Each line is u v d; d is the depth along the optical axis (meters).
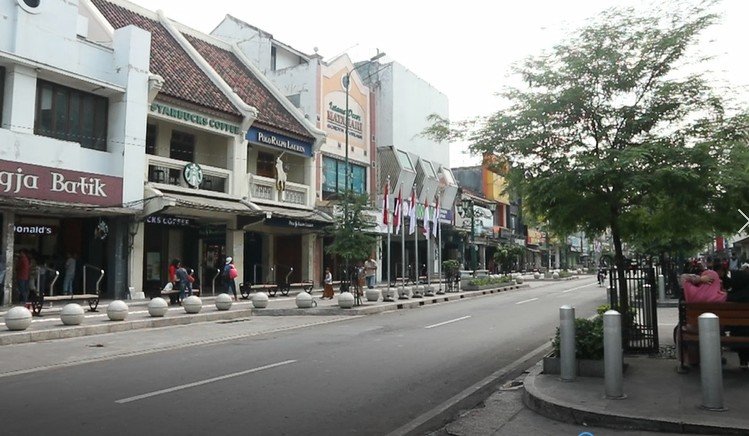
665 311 18.23
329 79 33.94
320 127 32.81
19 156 18.19
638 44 8.94
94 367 9.89
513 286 36.22
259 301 20.61
